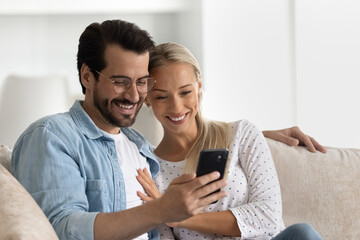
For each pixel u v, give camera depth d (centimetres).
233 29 506
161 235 244
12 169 206
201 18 503
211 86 505
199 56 507
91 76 216
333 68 500
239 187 246
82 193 197
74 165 200
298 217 266
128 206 219
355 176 270
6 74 516
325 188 268
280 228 244
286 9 509
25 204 159
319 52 502
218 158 192
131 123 219
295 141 282
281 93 512
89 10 507
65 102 512
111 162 214
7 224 147
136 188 224
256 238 239
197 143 253
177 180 188
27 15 516
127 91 213
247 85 509
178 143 254
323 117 504
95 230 182
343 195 266
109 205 209
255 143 254
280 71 511
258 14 508
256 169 249
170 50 244
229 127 259
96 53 212
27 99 503
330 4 498
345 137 502
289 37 510
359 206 265
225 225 234
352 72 498
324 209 265
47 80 509
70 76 521
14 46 517
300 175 270
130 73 211
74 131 208
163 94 244
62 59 520
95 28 216
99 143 215
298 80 506
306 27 502
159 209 181
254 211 237
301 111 507
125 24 215
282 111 513
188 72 245
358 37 495
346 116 501
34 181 193
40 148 197
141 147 234
